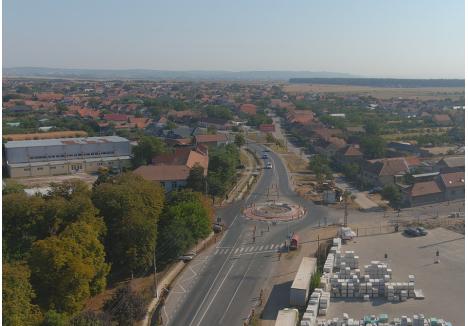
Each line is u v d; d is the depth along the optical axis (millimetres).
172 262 115375
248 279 107062
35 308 80688
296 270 111125
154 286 103500
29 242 97562
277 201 166250
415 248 123250
